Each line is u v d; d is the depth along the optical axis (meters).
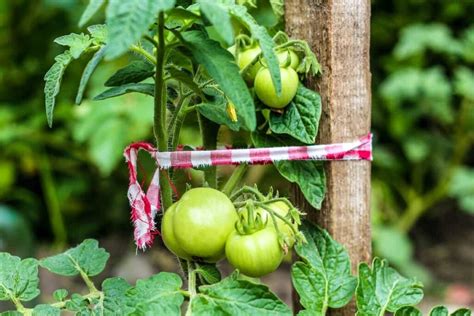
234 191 1.25
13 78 3.51
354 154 1.25
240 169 1.25
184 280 1.33
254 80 1.21
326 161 1.25
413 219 3.46
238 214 1.18
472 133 3.39
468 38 3.23
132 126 2.88
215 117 1.22
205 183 1.24
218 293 1.13
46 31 3.50
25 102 3.47
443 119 3.36
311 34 1.23
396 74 3.21
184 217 1.16
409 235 3.65
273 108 1.22
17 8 3.41
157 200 1.21
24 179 3.56
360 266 1.22
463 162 3.78
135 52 1.20
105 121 2.89
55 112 3.17
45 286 3.06
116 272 3.21
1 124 3.20
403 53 3.20
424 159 3.46
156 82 1.14
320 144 1.24
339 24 1.22
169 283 1.14
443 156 3.48
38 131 3.26
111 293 1.21
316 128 1.20
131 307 1.12
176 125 1.23
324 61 1.23
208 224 1.15
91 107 2.92
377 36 3.52
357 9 1.23
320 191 1.23
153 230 1.22
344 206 1.26
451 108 3.45
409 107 3.35
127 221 3.52
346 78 1.23
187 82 1.15
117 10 1.01
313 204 1.22
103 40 1.17
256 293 1.13
